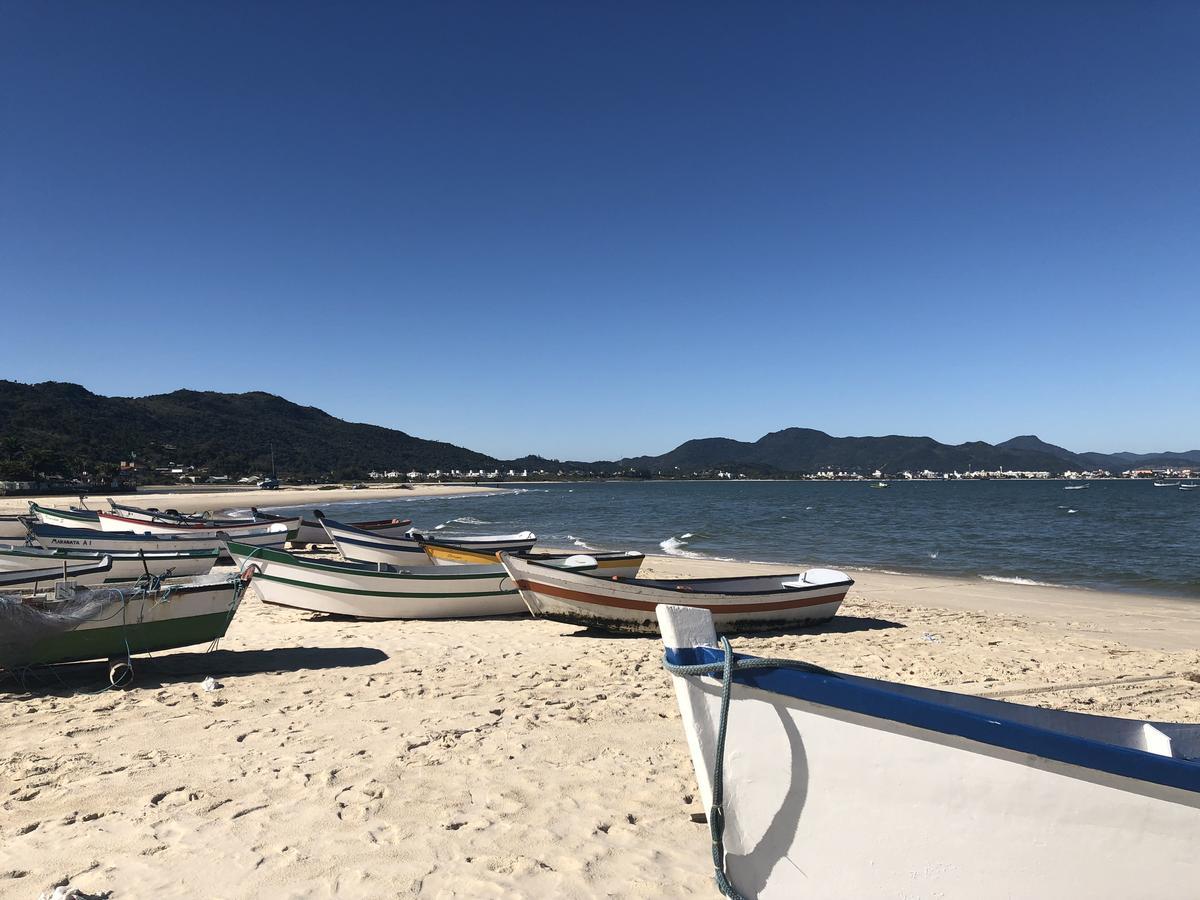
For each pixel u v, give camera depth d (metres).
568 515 55.19
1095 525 42.38
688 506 71.38
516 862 4.07
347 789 5.05
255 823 4.52
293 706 7.05
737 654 3.28
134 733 6.23
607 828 4.52
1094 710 7.50
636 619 10.84
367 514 55.00
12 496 75.50
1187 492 108.38
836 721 3.18
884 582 19.39
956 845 3.13
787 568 21.94
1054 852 3.09
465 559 15.83
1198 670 9.31
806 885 3.28
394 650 9.80
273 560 12.10
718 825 3.34
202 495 81.88
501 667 8.82
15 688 7.62
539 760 5.65
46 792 4.97
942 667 9.38
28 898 3.64
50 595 7.98
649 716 6.80
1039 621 13.54
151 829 4.43
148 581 8.34
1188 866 3.09
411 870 3.97
